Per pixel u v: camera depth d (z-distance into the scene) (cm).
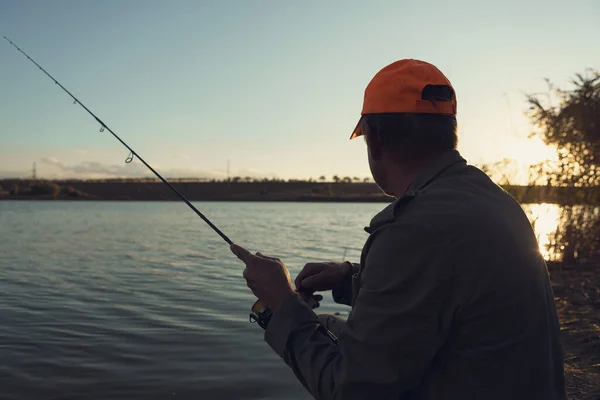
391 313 121
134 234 2050
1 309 650
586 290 532
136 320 589
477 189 129
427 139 136
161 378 400
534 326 121
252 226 2595
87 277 920
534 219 637
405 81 135
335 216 4016
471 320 118
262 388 377
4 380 395
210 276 927
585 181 638
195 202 10325
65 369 423
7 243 1627
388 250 125
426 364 120
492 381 119
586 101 644
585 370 326
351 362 125
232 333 530
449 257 118
